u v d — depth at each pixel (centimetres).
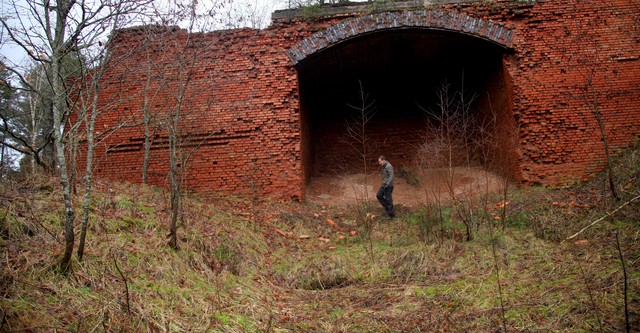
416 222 924
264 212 984
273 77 1134
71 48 498
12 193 582
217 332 434
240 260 689
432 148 1368
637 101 1067
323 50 1147
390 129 1498
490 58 1221
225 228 775
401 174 1374
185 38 1034
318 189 1308
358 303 567
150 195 838
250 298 555
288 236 876
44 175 682
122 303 427
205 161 1105
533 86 1094
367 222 892
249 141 1112
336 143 1509
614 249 620
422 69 1410
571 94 1078
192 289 525
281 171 1098
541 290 538
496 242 741
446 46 1230
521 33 1112
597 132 1065
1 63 518
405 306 543
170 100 1078
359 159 1485
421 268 676
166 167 1096
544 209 891
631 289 493
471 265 666
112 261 503
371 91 1525
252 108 1122
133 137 1104
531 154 1074
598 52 1091
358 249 786
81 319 385
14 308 368
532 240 743
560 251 669
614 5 1103
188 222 734
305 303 580
